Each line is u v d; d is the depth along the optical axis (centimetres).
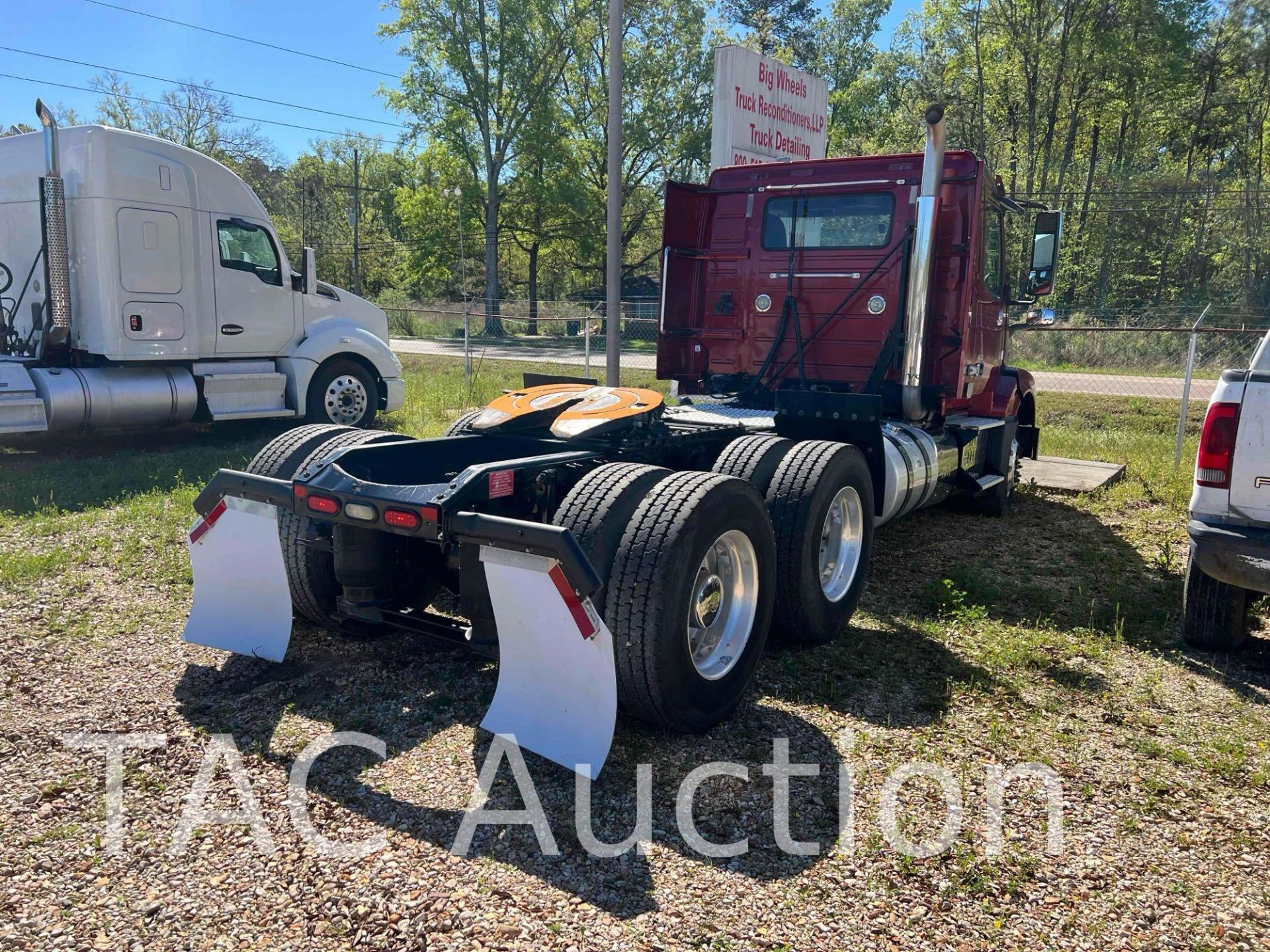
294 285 1118
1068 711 401
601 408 479
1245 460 421
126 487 800
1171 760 357
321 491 374
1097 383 1916
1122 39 3975
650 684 343
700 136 4728
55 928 245
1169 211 3953
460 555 359
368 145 6838
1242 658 468
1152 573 623
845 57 5650
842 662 455
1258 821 316
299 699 390
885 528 744
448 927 250
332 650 445
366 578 393
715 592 383
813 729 378
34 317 948
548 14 4391
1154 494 879
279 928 247
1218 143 4503
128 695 390
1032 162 4084
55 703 379
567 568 313
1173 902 271
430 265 5091
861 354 659
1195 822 315
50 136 904
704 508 352
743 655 388
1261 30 4066
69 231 941
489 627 366
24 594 511
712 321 718
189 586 526
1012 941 251
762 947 246
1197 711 403
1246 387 421
